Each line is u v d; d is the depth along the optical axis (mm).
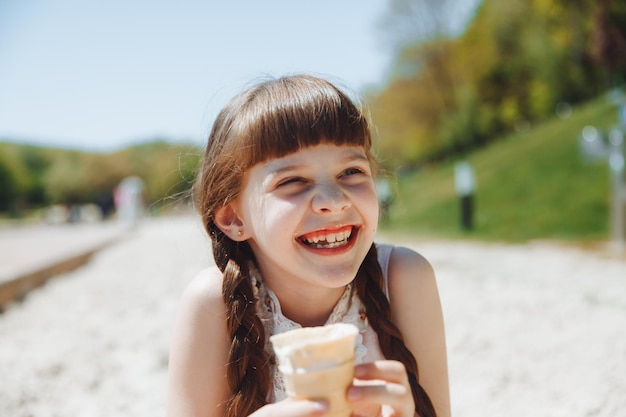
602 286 5480
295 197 1513
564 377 3076
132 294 6230
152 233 16500
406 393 1265
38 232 21344
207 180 1771
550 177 14516
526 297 5082
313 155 1534
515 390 2988
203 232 2168
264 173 1562
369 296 1717
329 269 1507
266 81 1759
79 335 4523
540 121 29578
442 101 40375
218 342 1678
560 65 28344
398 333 1683
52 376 3523
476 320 4418
